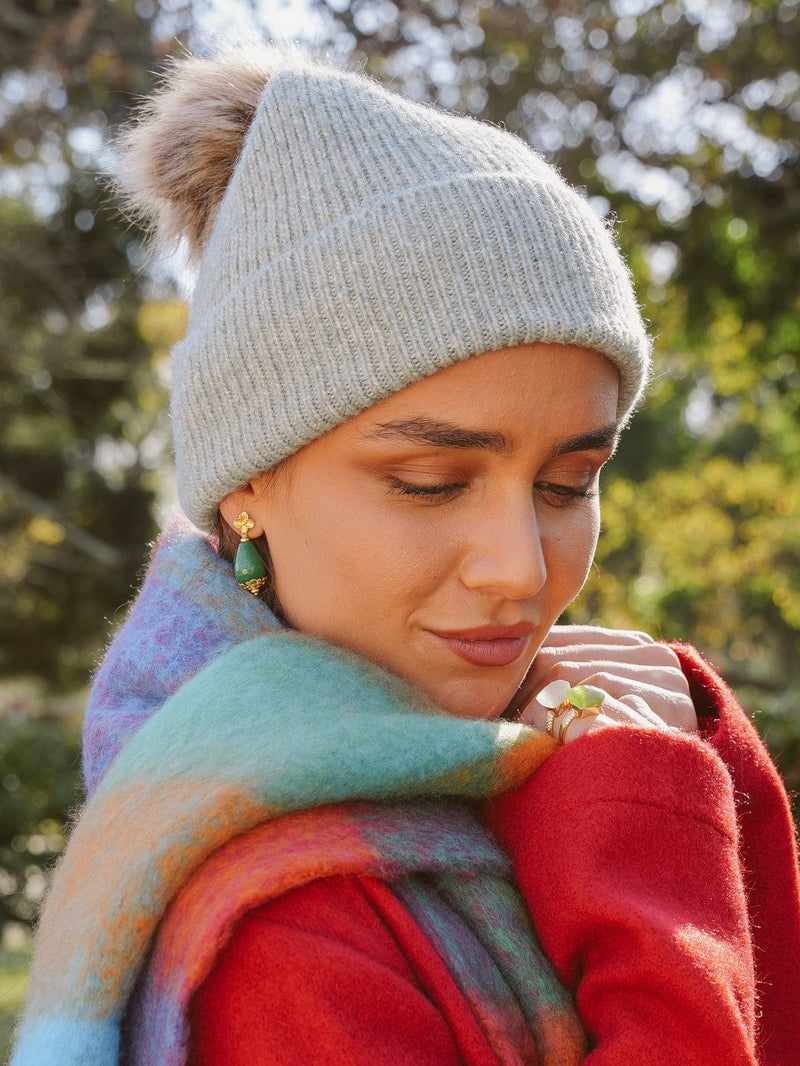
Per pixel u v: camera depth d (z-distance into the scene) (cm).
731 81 619
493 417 115
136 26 573
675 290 819
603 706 133
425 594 119
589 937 111
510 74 606
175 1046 100
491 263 117
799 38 605
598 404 121
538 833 116
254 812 106
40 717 1212
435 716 116
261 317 123
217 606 133
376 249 118
